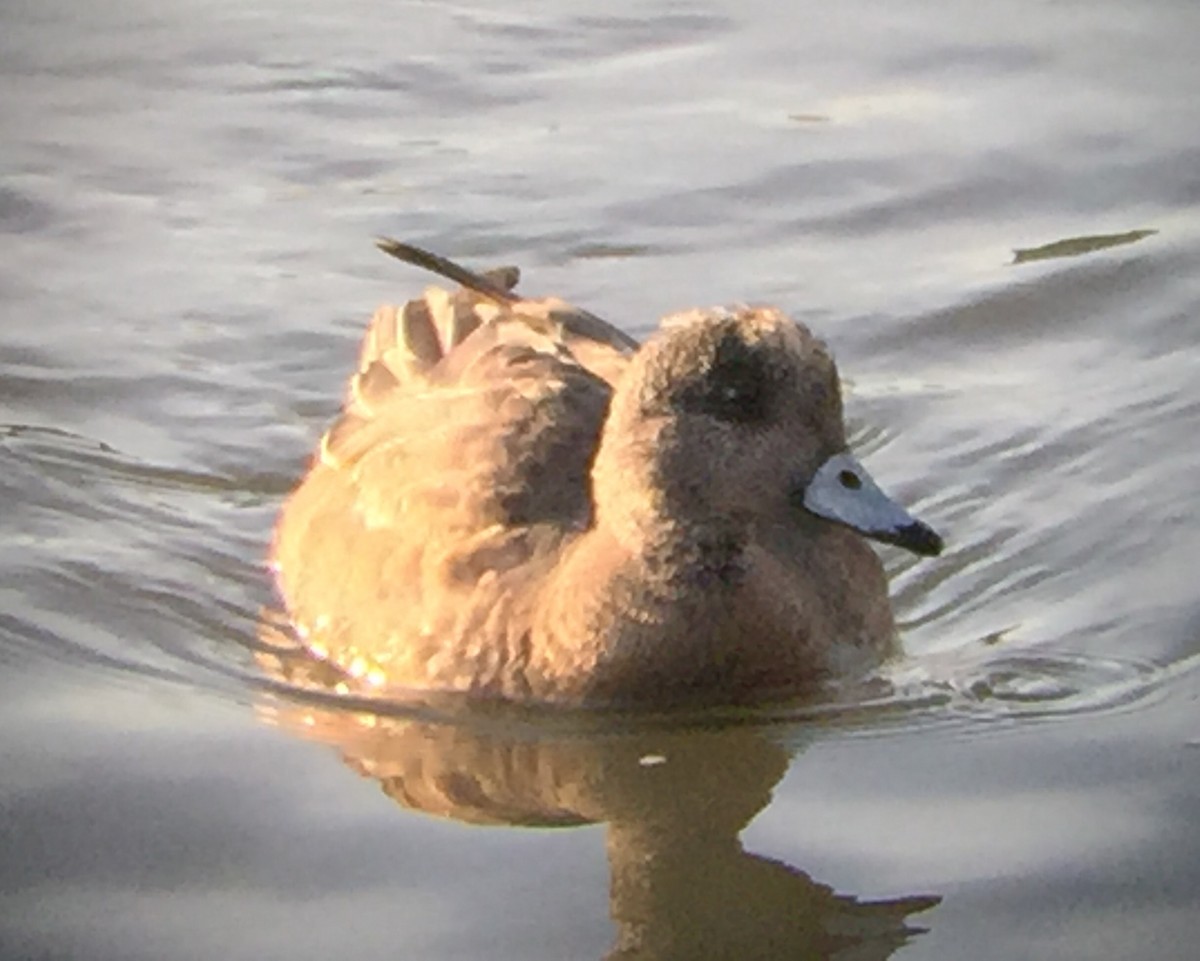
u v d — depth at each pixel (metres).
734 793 11.16
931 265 16.30
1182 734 11.48
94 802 10.99
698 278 16.19
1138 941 9.87
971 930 10.02
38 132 18.23
